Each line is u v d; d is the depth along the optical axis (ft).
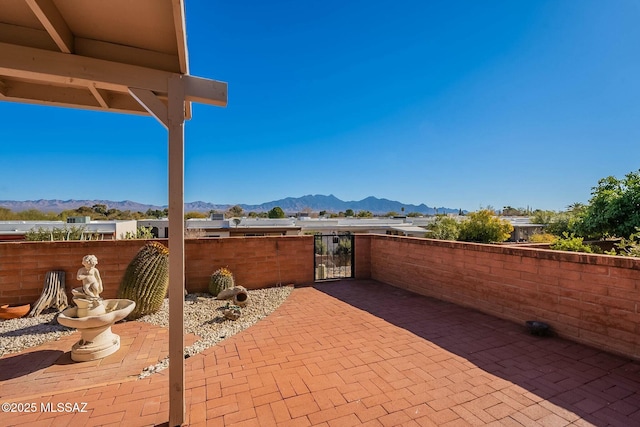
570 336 12.91
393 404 8.51
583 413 8.00
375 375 10.13
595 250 18.15
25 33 6.55
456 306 18.12
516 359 11.21
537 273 14.19
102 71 6.95
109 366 11.18
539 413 8.03
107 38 7.19
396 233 60.90
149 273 16.44
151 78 7.28
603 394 8.89
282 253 23.93
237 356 11.67
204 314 16.97
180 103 7.45
